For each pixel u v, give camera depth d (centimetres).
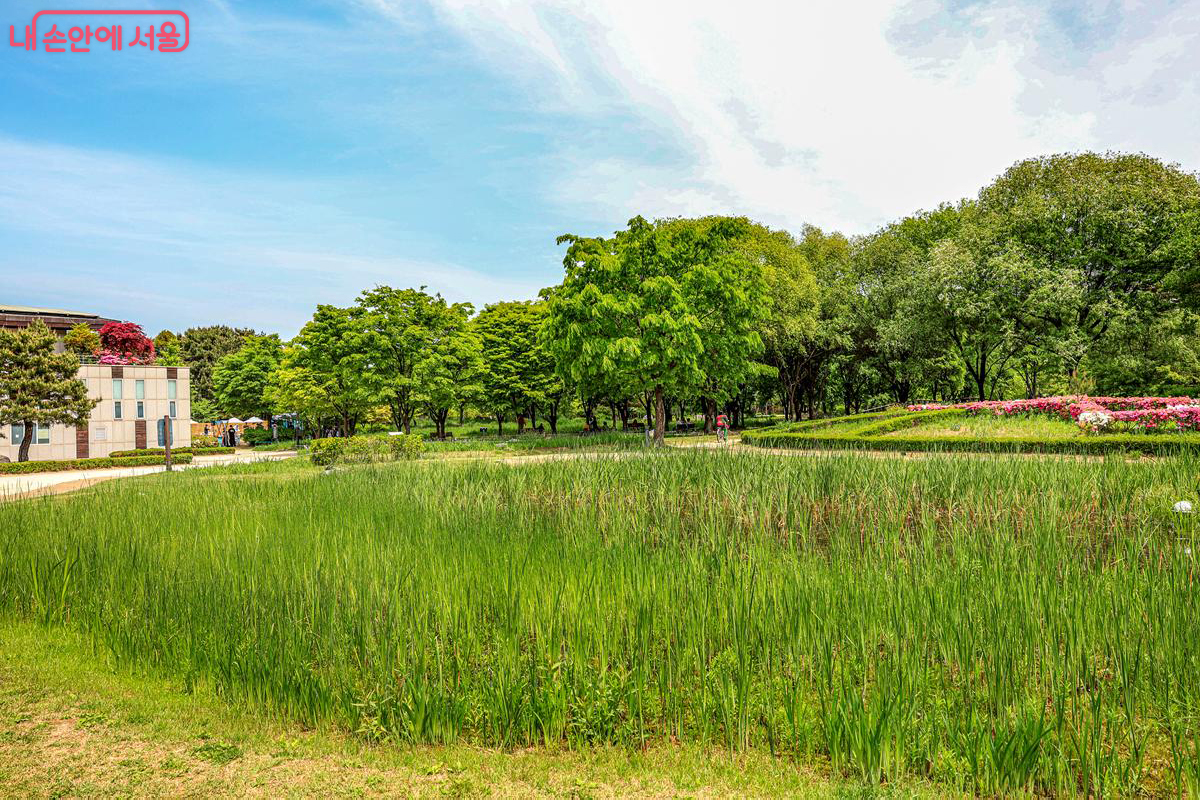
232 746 413
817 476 966
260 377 5381
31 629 641
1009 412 2080
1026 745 355
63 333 5072
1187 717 382
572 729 423
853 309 3669
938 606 499
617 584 560
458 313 3622
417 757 400
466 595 541
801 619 493
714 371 2575
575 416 5547
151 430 3781
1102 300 2697
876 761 362
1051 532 643
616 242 2545
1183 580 526
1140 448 1439
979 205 3441
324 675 473
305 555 684
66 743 415
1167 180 2847
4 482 2155
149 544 795
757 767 382
